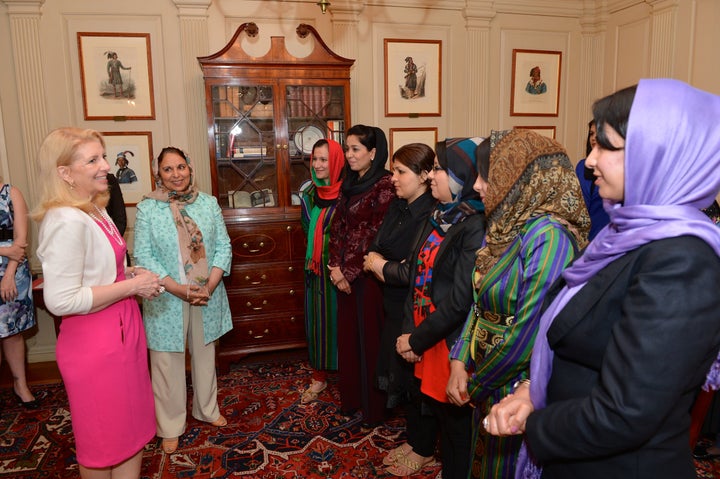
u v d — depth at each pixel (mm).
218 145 3402
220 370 3410
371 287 2479
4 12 3344
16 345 2900
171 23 3580
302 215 3033
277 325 3498
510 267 1285
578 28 4359
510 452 1319
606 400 795
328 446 2484
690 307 738
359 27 3893
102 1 3469
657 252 783
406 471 2232
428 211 2098
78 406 1665
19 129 3455
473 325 1475
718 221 2088
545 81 4340
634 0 3943
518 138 1290
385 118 4035
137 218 2441
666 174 803
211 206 2590
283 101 3395
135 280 1714
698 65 3475
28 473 2293
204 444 2516
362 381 2555
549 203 1271
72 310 1555
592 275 919
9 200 2801
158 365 2439
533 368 1039
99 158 1617
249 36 3422
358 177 2598
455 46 4105
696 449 2391
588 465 916
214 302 2600
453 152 1715
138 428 1790
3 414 2867
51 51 3436
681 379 745
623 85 4121
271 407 2902
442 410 1762
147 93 3605
